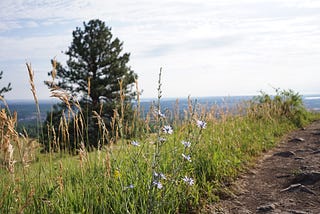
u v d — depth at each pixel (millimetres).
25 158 3350
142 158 4727
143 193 3857
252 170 6273
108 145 4000
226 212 4312
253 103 13688
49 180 3844
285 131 11539
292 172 5785
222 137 7406
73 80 22469
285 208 4332
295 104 14836
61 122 3990
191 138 4289
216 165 5543
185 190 4387
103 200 3789
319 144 8547
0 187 3318
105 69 22703
